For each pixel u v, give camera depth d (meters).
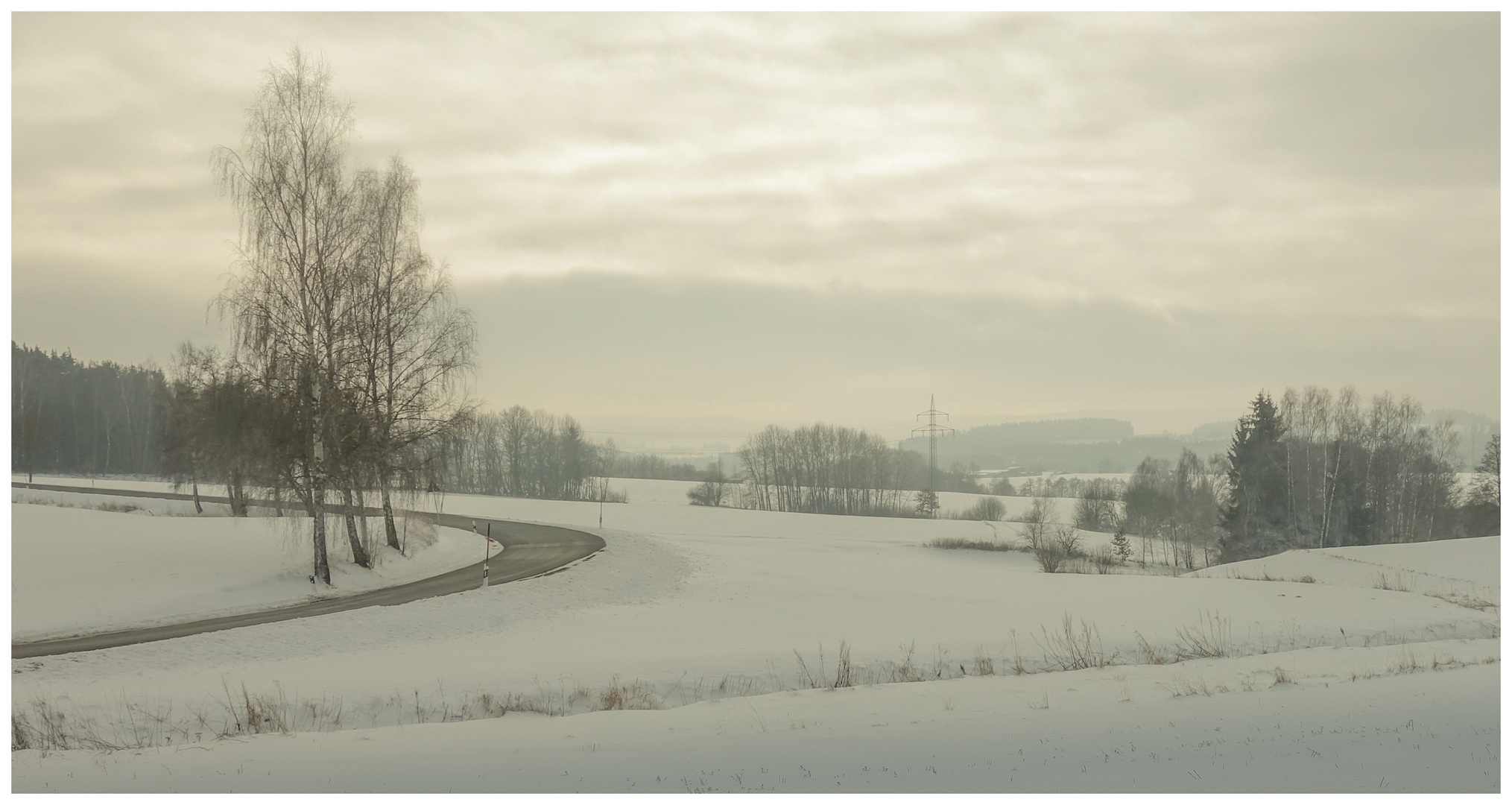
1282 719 12.47
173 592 30.98
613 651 22.66
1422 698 13.67
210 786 10.33
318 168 32.59
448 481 36.06
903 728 13.12
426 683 18.30
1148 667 18.88
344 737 13.16
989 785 9.49
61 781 10.70
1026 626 26.97
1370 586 38.44
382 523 44.69
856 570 46.97
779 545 62.22
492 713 16.25
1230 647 23.06
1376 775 8.98
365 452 32.66
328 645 24.50
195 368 36.81
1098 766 10.12
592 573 40.12
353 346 32.75
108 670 21.09
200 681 19.16
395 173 35.97
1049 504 98.75
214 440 32.81
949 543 67.75
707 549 53.94
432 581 37.16
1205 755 10.36
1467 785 8.48
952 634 25.23
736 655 21.33
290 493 33.41
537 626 28.39
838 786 9.75
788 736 12.76
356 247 33.47
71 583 30.98
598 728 13.60
